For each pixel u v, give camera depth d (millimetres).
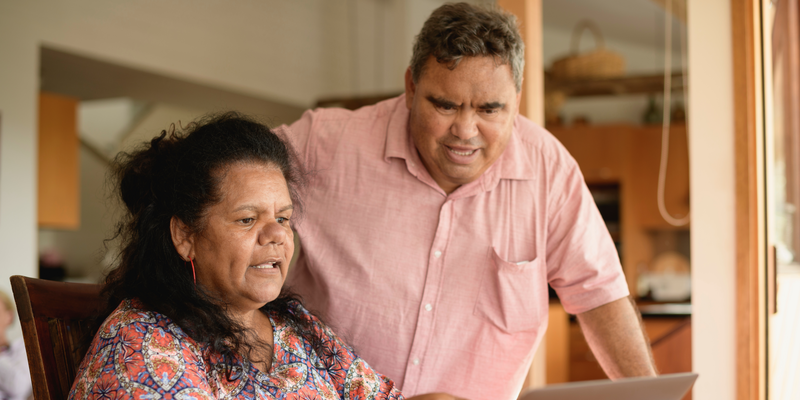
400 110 1523
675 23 5383
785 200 2094
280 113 5543
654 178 5609
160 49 4191
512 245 1490
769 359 1835
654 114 5676
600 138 5574
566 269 1518
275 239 1092
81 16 3793
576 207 1493
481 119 1294
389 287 1492
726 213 1870
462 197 1478
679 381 1039
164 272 1079
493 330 1489
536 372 2041
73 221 4648
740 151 1850
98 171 7051
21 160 3650
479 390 1517
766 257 1844
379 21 5812
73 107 4637
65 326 1183
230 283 1091
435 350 1491
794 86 2109
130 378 958
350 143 1540
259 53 4871
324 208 1543
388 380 1349
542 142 1522
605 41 5902
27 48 3598
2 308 3182
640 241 5727
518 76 1294
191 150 1084
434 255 1482
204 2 4465
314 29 5348
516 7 1940
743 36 1845
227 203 1077
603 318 1513
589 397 947
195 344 1059
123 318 1029
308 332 1295
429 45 1272
